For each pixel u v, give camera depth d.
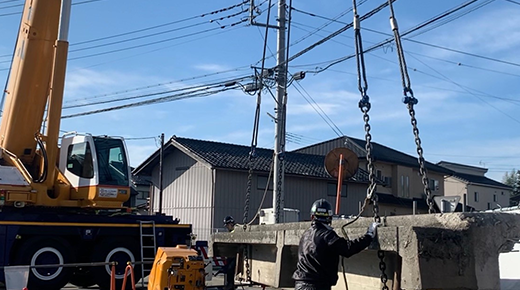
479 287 4.40
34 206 12.61
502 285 7.26
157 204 29.89
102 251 13.27
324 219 5.25
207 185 26.25
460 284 4.38
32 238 12.55
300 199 27.95
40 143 12.29
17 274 8.77
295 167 28.53
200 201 26.47
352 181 29.55
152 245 14.03
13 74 12.68
